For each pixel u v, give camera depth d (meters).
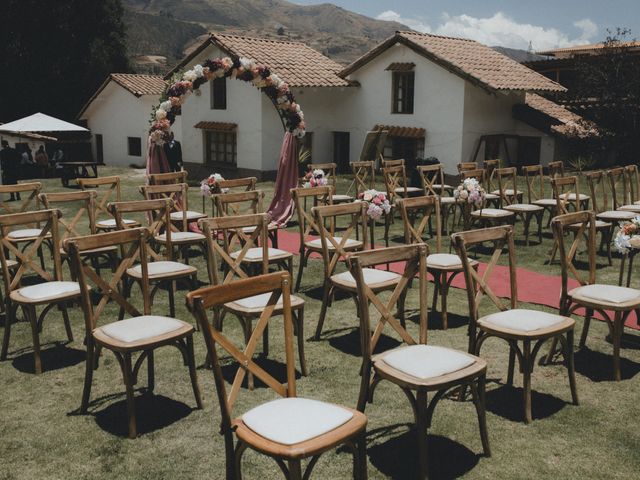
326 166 10.89
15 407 4.03
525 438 3.59
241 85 19.47
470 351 4.01
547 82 19.66
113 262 6.87
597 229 7.57
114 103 28.48
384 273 5.17
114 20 35.12
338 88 20.11
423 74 18.38
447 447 3.50
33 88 32.03
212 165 20.70
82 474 3.27
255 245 6.87
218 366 2.83
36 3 31.03
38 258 8.16
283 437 2.61
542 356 4.80
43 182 19.61
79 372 4.58
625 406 3.98
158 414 3.92
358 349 4.97
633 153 19.27
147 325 3.82
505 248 8.67
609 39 19.70
